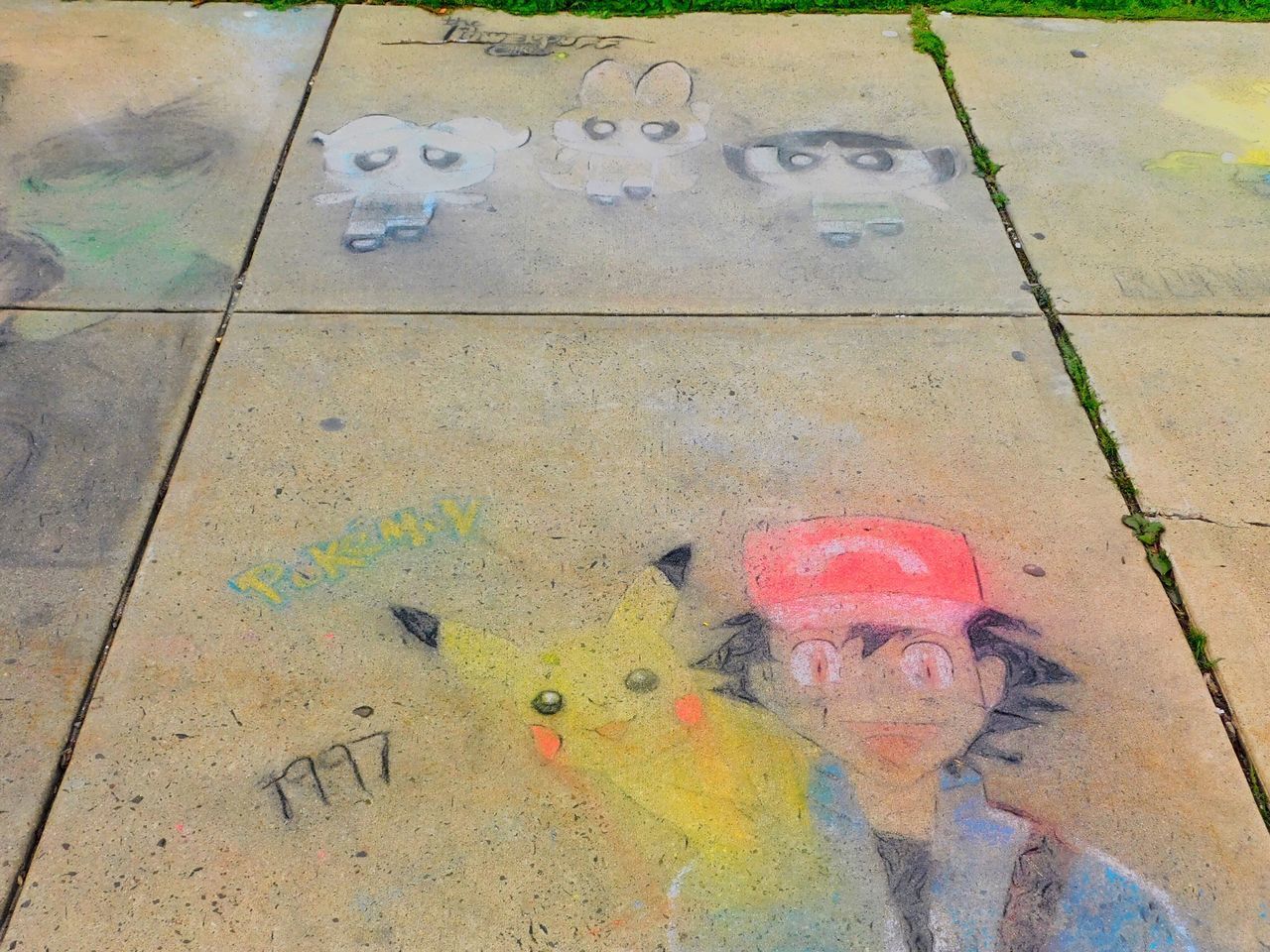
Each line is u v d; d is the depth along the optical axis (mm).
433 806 1405
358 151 2582
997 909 1322
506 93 2789
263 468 1835
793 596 1660
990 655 1586
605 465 1863
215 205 2414
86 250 2281
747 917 1314
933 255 2332
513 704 1519
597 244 2344
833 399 1998
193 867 1340
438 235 2354
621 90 2811
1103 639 1610
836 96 2805
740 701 1529
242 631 1593
